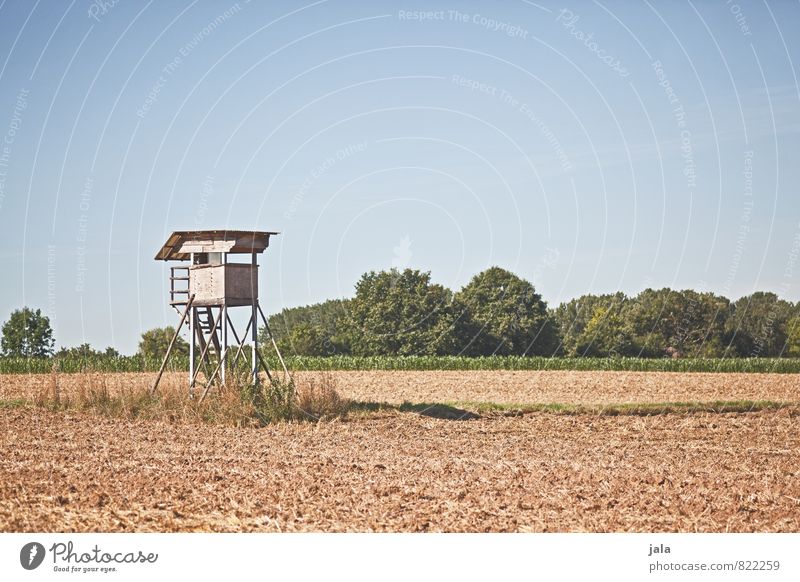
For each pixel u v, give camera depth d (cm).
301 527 1461
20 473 1872
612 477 1909
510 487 1781
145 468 1950
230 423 2728
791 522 1544
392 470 1970
